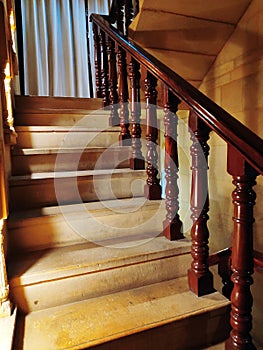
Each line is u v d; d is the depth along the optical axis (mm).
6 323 940
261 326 1963
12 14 1741
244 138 797
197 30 2115
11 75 1589
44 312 1042
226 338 1073
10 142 1295
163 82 1230
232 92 2227
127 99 1910
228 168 877
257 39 1950
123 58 1869
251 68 2023
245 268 882
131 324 960
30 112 1926
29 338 896
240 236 875
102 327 947
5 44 1165
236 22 2107
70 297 1105
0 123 930
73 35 3426
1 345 834
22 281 1029
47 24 3281
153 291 1168
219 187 2400
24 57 3150
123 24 2283
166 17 1989
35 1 3180
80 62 3461
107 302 1099
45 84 3270
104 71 2242
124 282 1186
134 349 944
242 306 890
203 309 1038
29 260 1164
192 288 1159
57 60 3334
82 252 1237
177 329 1002
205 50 2295
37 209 1403
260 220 1960
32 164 1613
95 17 2357
